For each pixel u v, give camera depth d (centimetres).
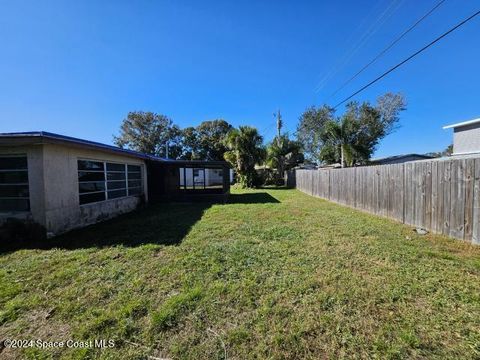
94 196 735
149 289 288
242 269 339
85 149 662
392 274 314
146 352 190
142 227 628
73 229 627
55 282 312
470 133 991
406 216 609
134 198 987
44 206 545
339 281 297
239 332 209
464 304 245
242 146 1927
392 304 247
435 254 383
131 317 234
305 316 230
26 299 271
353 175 898
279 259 375
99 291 285
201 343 198
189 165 1255
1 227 548
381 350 186
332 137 1728
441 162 499
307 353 186
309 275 316
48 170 557
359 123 2192
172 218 756
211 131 4109
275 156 2236
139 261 378
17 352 193
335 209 873
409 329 209
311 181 1436
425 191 544
